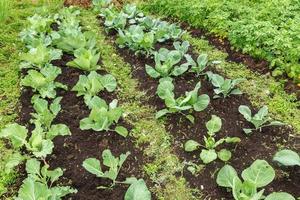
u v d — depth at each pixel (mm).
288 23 2662
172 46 2809
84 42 2678
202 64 2385
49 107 2256
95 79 2225
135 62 2686
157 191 1742
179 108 2012
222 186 1713
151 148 1971
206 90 2338
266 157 1869
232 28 2742
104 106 2105
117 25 3037
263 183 1597
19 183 1804
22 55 2447
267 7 2797
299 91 2311
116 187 1742
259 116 1987
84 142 2006
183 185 1757
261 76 2455
